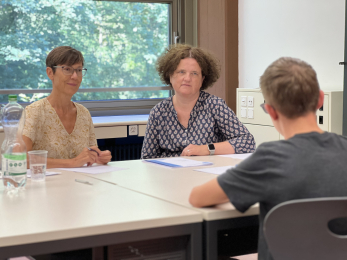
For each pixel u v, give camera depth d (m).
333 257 0.95
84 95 4.07
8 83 3.77
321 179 0.97
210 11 4.15
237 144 2.21
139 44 4.21
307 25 3.45
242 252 1.69
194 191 1.17
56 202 1.23
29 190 1.39
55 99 2.12
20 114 1.51
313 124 1.05
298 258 0.96
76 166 1.86
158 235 1.08
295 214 0.92
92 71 4.06
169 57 2.28
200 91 2.39
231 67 4.17
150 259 1.15
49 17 3.85
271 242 0.95
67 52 2.07
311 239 0.94
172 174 1.66
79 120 2.18
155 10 4.22
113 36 4.10
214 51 4.18
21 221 1.05
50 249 0.98
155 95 4.35
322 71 3.35
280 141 1.04
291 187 0.97
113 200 1.25
